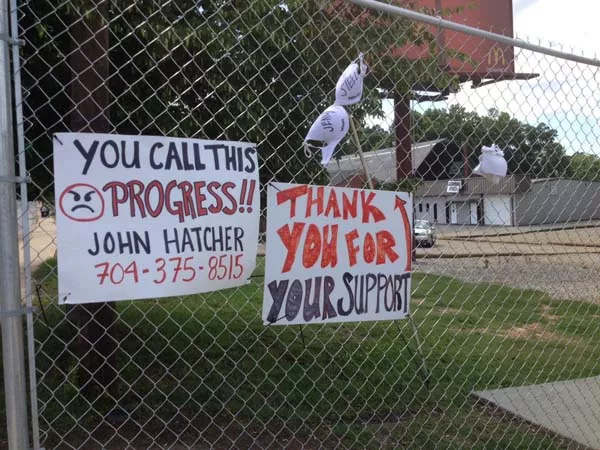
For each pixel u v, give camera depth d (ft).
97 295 7.10
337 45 13.26
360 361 18.65
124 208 7.23
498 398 15.93
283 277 8.53
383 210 9.31
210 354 18.78
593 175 13.60
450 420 14.40
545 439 13.55
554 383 17.39
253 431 13.32
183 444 12.41
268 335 21.04
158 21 12.49
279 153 14.40
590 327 26.05
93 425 12.70
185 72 13.64
